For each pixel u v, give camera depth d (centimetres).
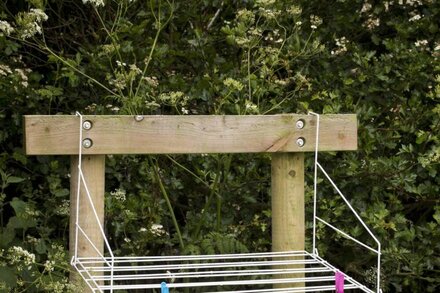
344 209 377
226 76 375
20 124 376
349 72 403
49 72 404
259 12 357
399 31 415
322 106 386
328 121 286
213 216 372
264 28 370
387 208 383
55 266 298
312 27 366
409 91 411
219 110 358
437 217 368
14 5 400
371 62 417
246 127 279
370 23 426
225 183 360
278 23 359
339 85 400
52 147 262
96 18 404
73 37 411
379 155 392
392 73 406
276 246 287
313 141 284
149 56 344
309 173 380
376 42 425
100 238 269
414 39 430
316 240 375
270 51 354
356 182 379
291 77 372
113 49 344
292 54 373
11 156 369
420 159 366
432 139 379
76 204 267
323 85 397
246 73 375
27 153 261
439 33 426
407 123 394
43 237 352
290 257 284
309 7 415
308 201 367
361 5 425
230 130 278
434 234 371
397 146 399
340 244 386
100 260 265
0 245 339
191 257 270
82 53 391
